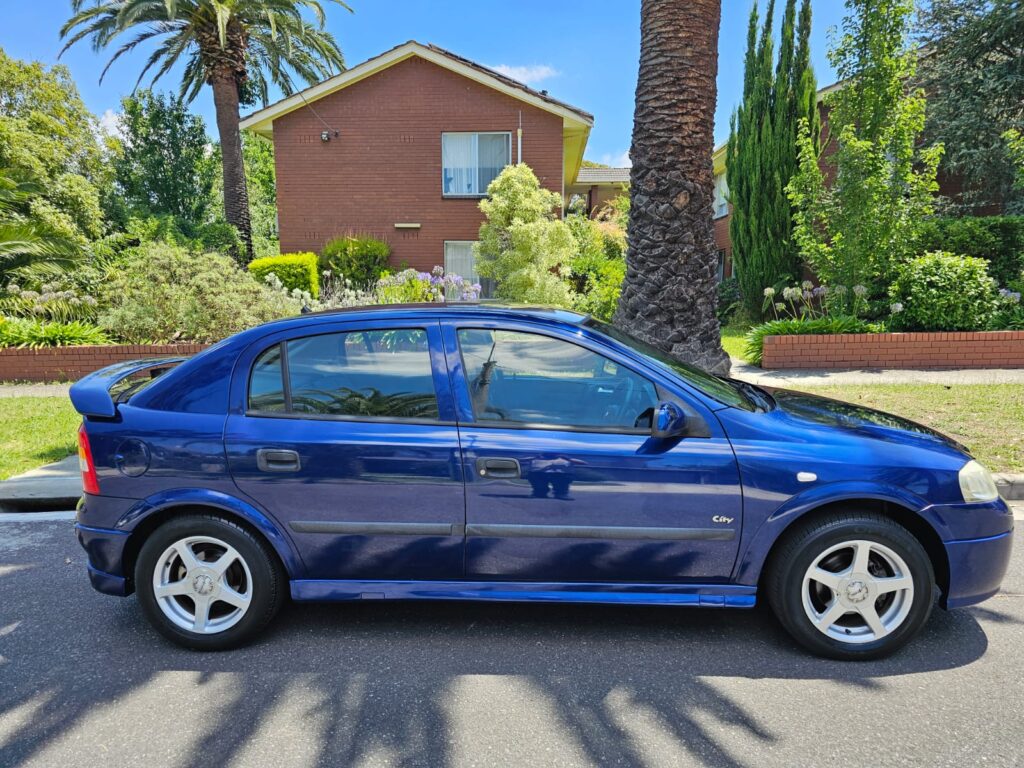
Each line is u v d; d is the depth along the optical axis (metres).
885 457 3.05
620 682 2.97
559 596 3.20
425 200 17.02
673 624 3.49
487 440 3.11
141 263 10.86
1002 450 5.80
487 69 16.62
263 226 30.28
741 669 3.06
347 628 3.49
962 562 3.06
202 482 3.19
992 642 3.26
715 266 7.39
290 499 3.17
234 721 2.72
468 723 2.69
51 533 4.86
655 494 3.06
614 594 3.19
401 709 2.79
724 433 3.09
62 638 3.42
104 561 3.28
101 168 18.12
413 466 3.12
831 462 3.02
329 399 3.25
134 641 3.39
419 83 16.64
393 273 16.31
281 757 2.51
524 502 3.11
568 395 3.23
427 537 3.17
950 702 2.79
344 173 17.02
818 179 10.77
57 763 2.49
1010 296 10.41
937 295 10.23
